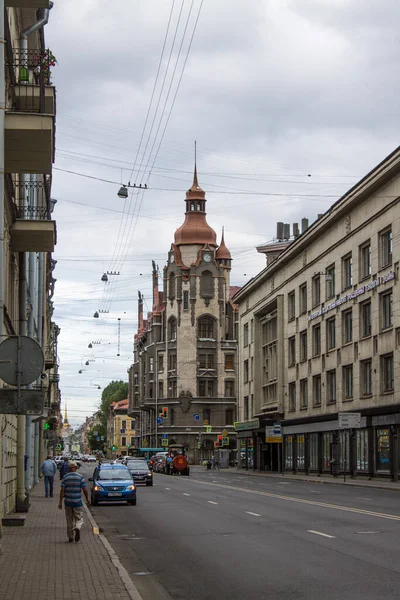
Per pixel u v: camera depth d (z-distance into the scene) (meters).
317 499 33.22
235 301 94.88
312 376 67.44
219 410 116.44
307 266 69.06
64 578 12.83
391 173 50.97
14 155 19.23
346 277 60.44
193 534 20.38
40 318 42.81
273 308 81.75
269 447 81.75
